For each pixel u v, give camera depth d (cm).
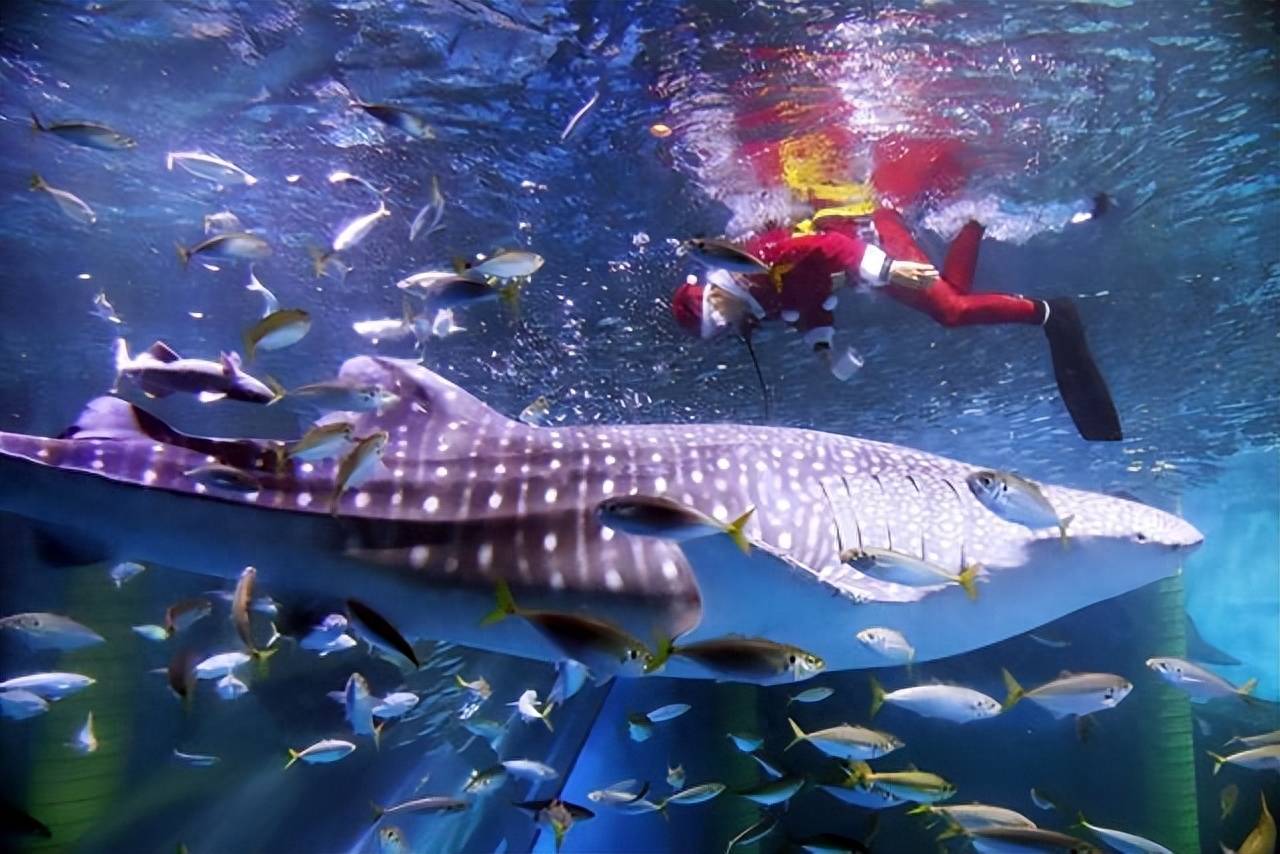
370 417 206
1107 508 203
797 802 364
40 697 270
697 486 201
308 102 322
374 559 192
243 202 376
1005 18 284
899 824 350
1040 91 319
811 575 179
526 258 237
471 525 193
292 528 192
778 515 200
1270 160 356
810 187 363
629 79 307
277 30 289
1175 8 283
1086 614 365
